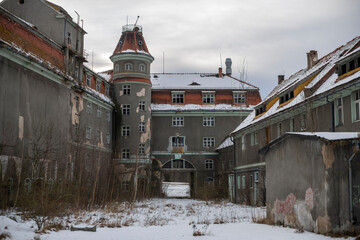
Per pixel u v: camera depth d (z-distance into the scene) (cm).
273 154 1762
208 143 5369
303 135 1437
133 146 4991
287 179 1611
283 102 3092
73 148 3325
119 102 5069
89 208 2744
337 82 2188
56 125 3275
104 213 2486
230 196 4219
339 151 1332
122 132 5025
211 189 4728
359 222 1291
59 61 3456
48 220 1714
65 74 3441
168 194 6012
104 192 3206
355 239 1186
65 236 1397
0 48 2542
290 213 1573
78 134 3425
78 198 2686
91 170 3322
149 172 4981
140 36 5269
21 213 1912
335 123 2184
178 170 5328
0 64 2562
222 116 5397
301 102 2386
